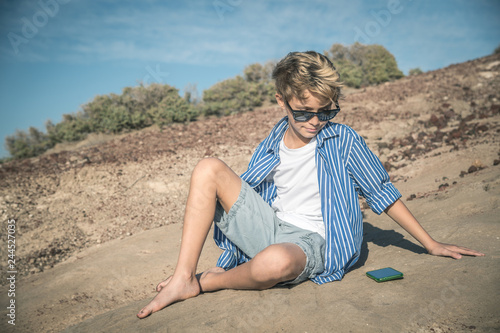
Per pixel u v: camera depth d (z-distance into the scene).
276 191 2.38
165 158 8.06
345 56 23.77
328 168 2.15
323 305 1.77
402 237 2.92
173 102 14.77
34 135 14.91
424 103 10.43
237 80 18.53
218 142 8.98
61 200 6.31
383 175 2.18
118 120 14.02
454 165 5.02
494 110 8.13
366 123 9.23
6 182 7.12
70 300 3.13
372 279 2.01
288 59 2.03
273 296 1.92
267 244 2.13
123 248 4.26
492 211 2.90
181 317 1.83
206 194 2.01
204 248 3.80
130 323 1.91
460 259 2.03
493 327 1.43
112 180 7.01
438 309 1.60
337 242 2.09
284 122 2.33
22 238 5.11
